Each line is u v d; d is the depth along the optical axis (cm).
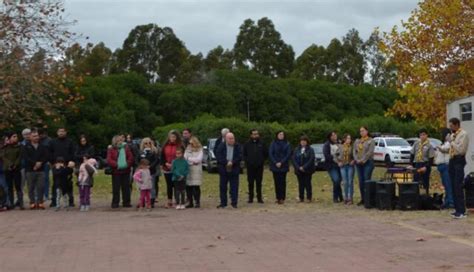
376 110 7631
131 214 1495
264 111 6888
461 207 1316
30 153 1630
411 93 2862
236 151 1661
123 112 5675
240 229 1195
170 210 1594
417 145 1642
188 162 1648
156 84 6712
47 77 2270
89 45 3016
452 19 2828
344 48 9525
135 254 919
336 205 1680
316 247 970
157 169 1709
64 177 1634
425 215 1388
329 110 7312
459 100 1836
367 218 1356
